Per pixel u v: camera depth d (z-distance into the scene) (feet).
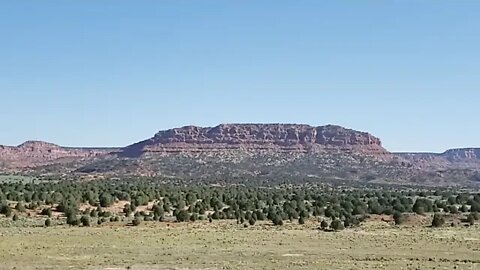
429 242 256.32
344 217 370.73
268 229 307.17
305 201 508.12
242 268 187.83
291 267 190.19
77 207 384.47
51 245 232.73
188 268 188.03
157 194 499.10
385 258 211.61
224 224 333.42
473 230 306.76
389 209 406.00
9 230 279.49
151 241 250.98
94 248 227.81
